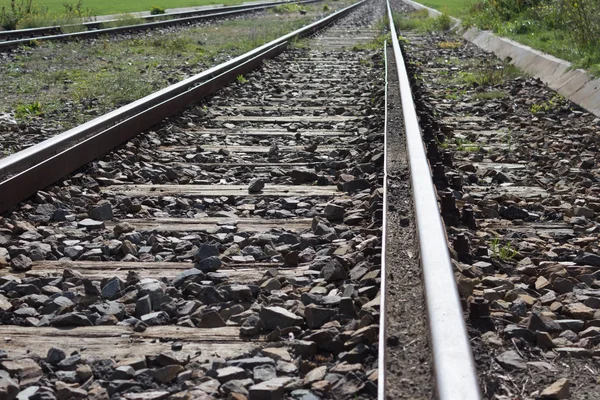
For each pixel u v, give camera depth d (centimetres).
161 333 325
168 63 1495
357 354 291
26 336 323
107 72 1329
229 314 348
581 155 706
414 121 576
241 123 880
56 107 953
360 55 1662
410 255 360
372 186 554
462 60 1589
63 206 526
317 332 309
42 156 561
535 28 1752
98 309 350
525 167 671
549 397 268
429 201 365
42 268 412
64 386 273
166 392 271
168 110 841
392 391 239
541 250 453
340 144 745
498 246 454
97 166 629
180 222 499
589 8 1277
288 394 270
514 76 1291
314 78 1287
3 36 1902
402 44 1878
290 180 609
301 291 374
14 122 848
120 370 284
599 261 425
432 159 593
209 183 607
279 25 2652
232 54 1656
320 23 2541
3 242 448
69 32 2206
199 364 297
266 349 306
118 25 2539
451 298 250
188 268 411
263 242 453
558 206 547
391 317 292
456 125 873
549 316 344
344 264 394
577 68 1092
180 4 4875
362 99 1027
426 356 259
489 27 2025
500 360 295
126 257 428
